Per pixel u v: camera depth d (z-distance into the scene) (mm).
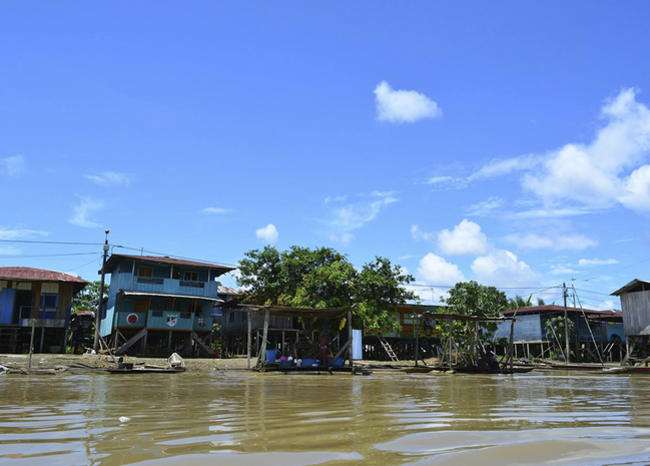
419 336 51750
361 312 36531
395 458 4832
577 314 57438
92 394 12766
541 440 5812
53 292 36906
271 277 41438
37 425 7039
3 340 35906
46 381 18609
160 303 38969
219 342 42281
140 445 5465
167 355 37906
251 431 6457
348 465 4543
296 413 8602
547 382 21125
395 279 39656
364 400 11445
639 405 10438
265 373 27844
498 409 9477
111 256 38312
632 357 45281
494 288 50219
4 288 35969
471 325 42844
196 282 39781
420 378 24922
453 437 6016
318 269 37750
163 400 11156
